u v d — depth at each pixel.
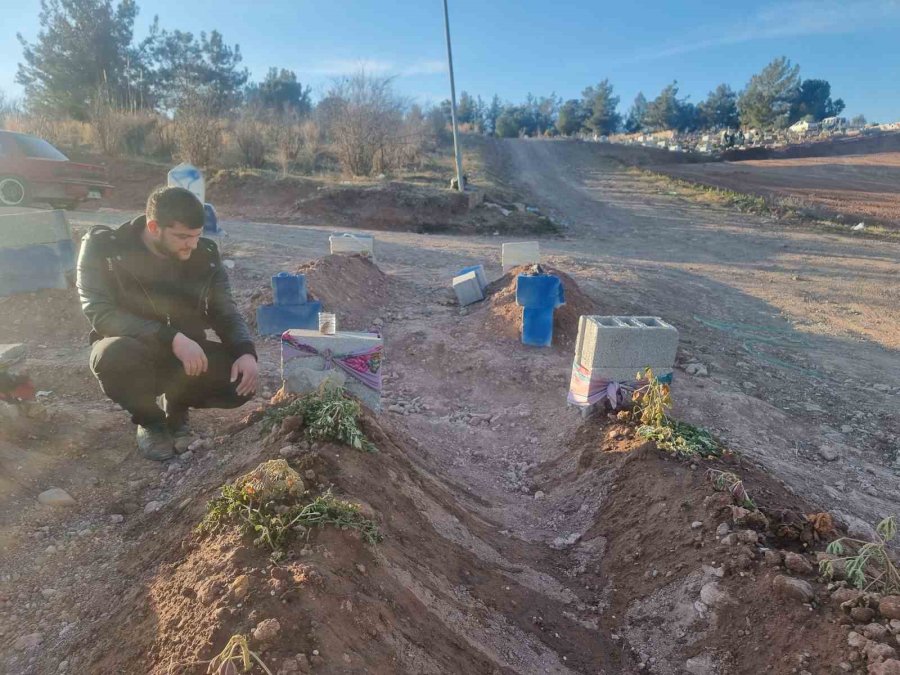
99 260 3.50
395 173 28.05
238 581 2.29
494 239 19.86
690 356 7.91
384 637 2.33
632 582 3.30
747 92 75.38
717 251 18.72
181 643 2.20
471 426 5.59
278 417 3.71
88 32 38.25
